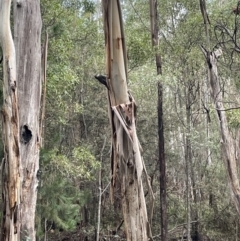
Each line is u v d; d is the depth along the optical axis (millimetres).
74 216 9375
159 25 11219
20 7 4547
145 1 12586
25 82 4410
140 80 9898
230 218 11562
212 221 11812
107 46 2604
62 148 11164
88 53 11844
